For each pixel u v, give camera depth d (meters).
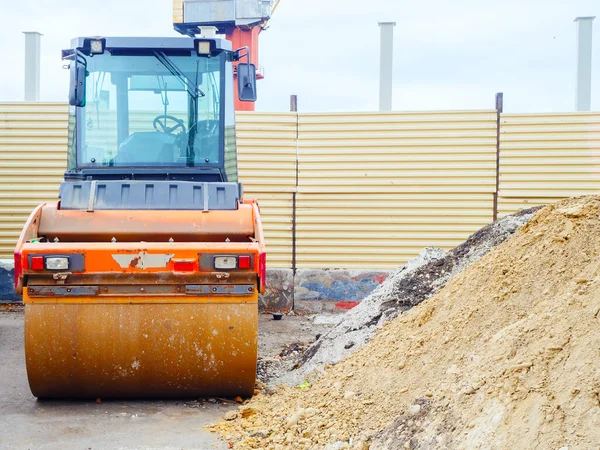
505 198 12.58
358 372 6.55
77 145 7.72
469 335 5.53
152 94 7.82
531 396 4.09
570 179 12.41
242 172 12.70
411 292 8.15
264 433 5.81
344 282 12.56
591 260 5.34
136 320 6.51
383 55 16.03
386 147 12.63
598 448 3.55
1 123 12.75
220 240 7.11
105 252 6.45
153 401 6.96
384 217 12.70
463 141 12.54
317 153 12.67
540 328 4.63
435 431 4.56
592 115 12.30
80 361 6.52
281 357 9.07
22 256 6.36
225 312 6.61
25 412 6.56
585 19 16.52
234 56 8.17
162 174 7.80
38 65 16.67
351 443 5.20
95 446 5.63
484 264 6.46
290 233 12.75
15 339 10.12
